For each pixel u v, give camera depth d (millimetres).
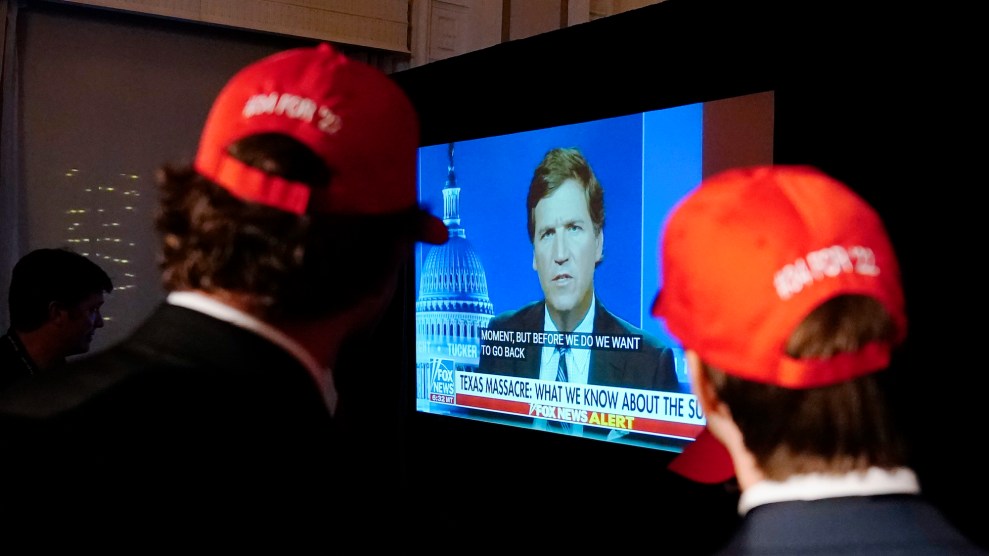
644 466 2887
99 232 4020
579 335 3088
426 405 3705
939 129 2186
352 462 787
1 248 3729
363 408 3895
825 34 2410
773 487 639
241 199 718
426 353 3699
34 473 634
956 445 2117
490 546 3074
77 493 631
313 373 752
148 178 4133
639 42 2906
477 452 3496
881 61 2291
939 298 2166
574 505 3115
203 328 709
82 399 668
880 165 2289
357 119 744
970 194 2131
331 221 728
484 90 3455
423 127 3693
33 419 661
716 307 650
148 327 733
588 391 3059
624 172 2953
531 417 3262
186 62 4219
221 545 663
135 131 4105
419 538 3029
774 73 2559
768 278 629
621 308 2949
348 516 748
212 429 671
